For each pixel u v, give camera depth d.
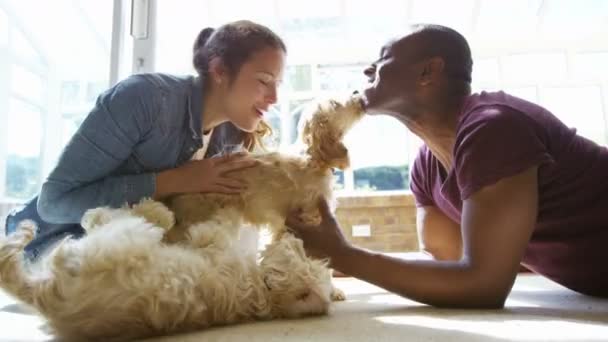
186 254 0.85
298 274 0.93
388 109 1.21
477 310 0.94
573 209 1.08
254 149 1.32
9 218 1.23
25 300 0.76
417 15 6.11
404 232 4.60
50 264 0.77
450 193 1.23
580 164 1.06
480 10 6.01
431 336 0.70
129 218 0.88
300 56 6.39
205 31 1.32
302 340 0.70
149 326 0.77
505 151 0.94
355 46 6.38
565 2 5.88
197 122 1.16
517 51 6.29
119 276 0.74
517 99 1.13
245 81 1.16
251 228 1.12
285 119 5.99
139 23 2.22
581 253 1.15
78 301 0.73
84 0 4.37
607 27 6.07
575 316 0.88
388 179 6.16
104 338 0.76
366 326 0.79
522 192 0.93
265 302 0.91
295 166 1.15
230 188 1.10
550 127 1.07
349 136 1.52
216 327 0.83
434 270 0.94
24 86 4.64
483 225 0.92
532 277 1.77
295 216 1.09
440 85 1.16
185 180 1.08
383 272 0.96
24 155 4.45
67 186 1.04
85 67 4.91
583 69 6.25
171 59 4.47
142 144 1.10
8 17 4.46
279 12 5.98
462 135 1.02
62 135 4.75
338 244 1.02
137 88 1.09
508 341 0.66
